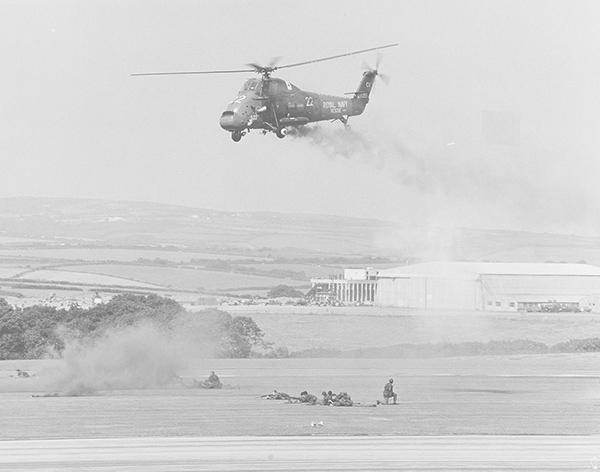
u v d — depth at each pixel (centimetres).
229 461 17075
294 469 16450
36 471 16162
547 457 17900
